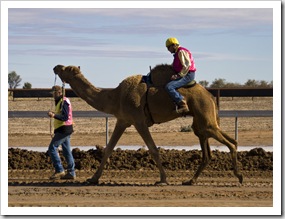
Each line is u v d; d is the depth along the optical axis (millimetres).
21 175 17203
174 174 17422
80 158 18688
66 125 16438
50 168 18266
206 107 15547
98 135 28266
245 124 34344
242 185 15758
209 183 16078
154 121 15789
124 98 15656
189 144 24781
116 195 14367
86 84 16156
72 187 15383
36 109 41156
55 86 16516
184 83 15445
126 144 24922
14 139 26281
